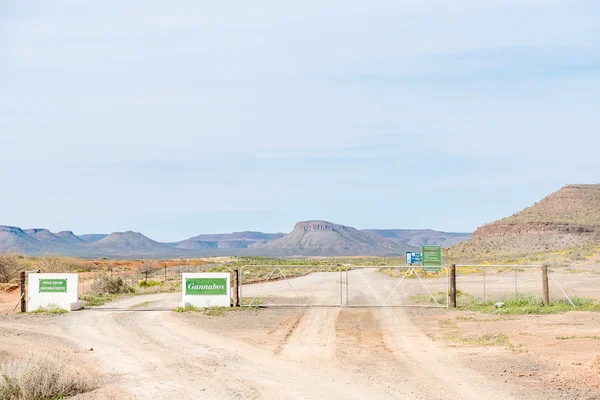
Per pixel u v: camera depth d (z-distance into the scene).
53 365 15.38
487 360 18.59
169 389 15.21
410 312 32.94
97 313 33.41
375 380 16.02
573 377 15.74
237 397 14.31
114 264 119.19
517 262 81.88
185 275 35.22
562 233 135.12
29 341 23.47
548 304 33.16
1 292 48.38
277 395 14.46
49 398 14.36
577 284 48.31
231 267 88.88
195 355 20.36
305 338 24.19
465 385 15.21
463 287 50.16
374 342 22.92
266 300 41.28
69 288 35.00
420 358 19.31
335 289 52.16
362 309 34.84
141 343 23.06
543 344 21.02
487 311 31.83
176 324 28.70
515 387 14.86
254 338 24.25
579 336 22.52
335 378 16.36
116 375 17.02
